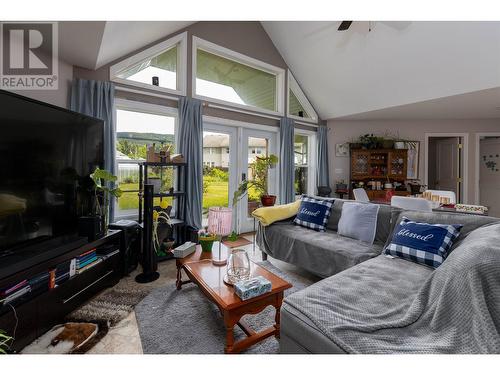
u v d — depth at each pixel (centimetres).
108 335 164
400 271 165
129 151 326
